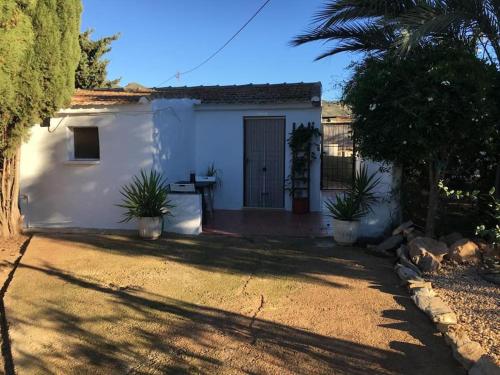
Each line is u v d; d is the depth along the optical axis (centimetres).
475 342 416
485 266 643
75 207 1003
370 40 902
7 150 837
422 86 645
